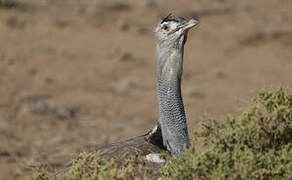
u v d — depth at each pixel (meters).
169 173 15.52
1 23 61.41
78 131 37.78
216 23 66.88
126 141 19.05
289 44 59.97
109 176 14.96
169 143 18.38
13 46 56.41
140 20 67.31
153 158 17.27
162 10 70.50
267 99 16.53
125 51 57.66
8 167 30.47
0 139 35.03
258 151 15.99
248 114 16.19
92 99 45.00
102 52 57.03
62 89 46.88
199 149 15.88
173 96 18.38
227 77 51.56
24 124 38.44
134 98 45.81
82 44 58.97
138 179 15.52
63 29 62.41
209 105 42.50
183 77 51.34
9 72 49.72
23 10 65.62
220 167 14.45
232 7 72.81
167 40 18.38
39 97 44.41
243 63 55.59
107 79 50.19
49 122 39.09
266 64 54.94
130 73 51.97
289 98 16.55
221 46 60.38
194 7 72.25
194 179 14.82
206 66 54.81
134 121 40.50
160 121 18.64
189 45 60.94
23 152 33.09
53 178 18.03
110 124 39.62
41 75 49.72
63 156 32.09
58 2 69.94
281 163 15.12
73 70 51.75
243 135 15.60
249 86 48.62
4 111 40.47
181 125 18.42
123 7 70.06
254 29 63.81
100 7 69.69
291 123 16.20
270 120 16.34
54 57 54.56
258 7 73.19
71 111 41.72
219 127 16.08
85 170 15.66
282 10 71.88
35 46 57.03
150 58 56.56
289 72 52.59
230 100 43.97
